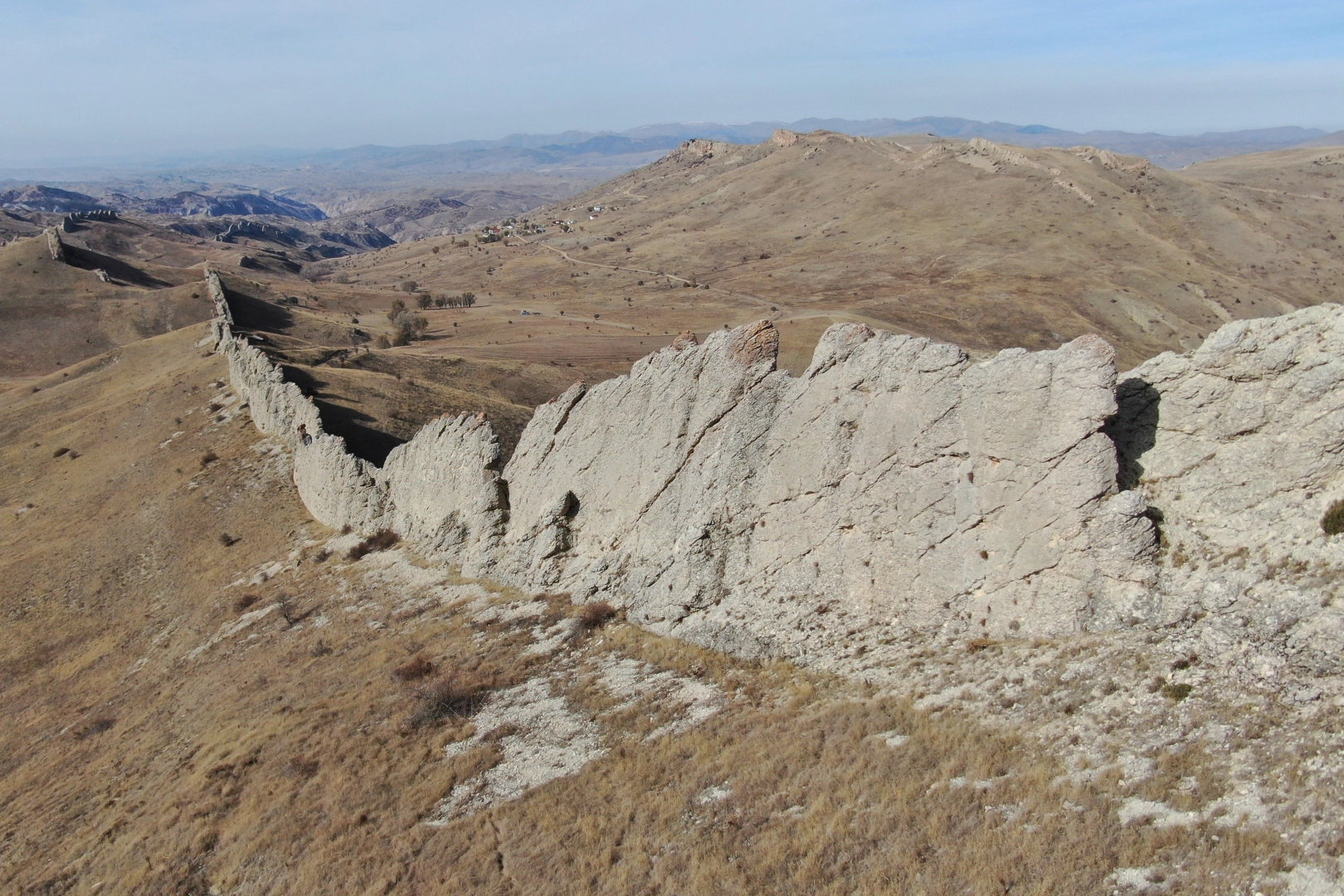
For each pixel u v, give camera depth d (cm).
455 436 4769
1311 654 1678
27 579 6272
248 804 2747
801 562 2925
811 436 2961
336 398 7825
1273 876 1338
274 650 4175
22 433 10338
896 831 1788
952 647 2405
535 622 3553
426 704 3017
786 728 2341
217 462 7406
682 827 2067
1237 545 2028
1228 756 1616
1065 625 2219
